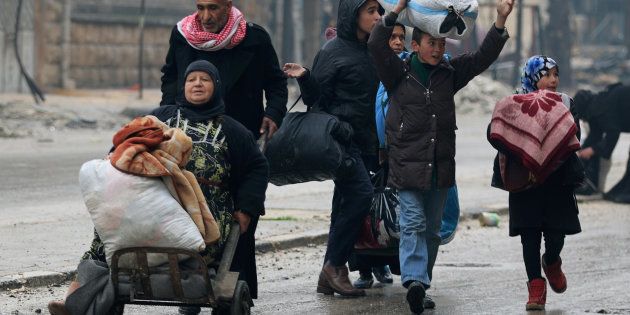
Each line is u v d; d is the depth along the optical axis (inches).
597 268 746.2
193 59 549.3
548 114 591.8
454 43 3181.6
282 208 1003.3
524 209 605.9
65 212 952.9
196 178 479.2
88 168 452.4
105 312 462.3
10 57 2249.0
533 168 587.2
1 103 1841.8
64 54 2454.5
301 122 619.8
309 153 609.6
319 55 652.7
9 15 2230.6
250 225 541.3
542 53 3604.8
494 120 600.7
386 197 636.1
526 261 611.5
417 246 591.2
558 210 607.8
